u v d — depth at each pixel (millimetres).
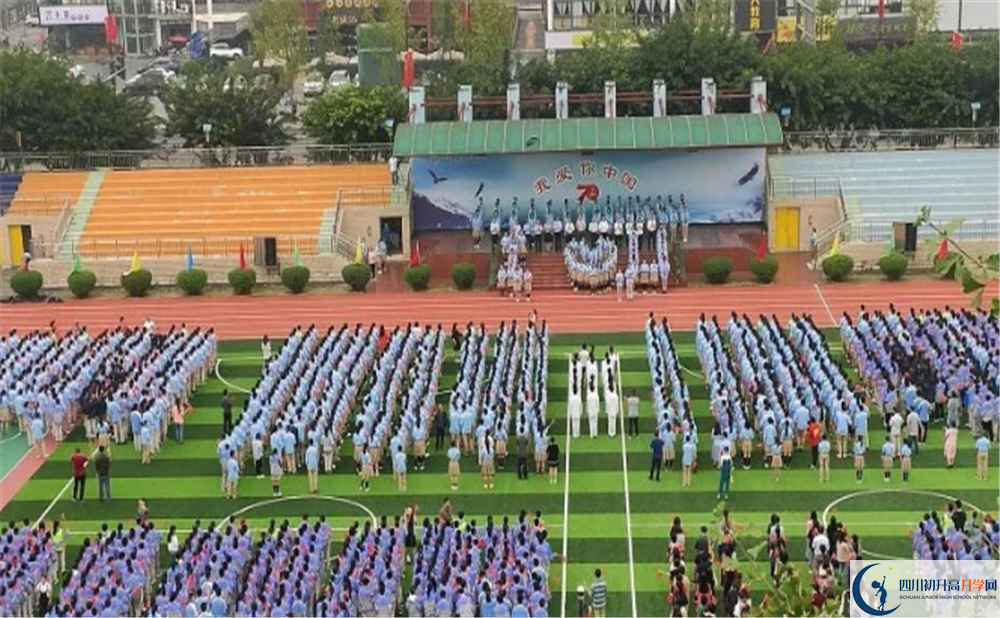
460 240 90375
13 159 96688
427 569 46000
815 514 48781
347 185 93125
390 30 129000
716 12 126250
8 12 164375
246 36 157875
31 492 57594
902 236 84750
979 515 51781
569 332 76125
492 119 95062
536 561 46312
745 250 86375
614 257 84312
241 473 59000
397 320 79562
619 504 54844
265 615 43531
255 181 93875
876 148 95188
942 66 97688
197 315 81812
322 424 58594
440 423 60938
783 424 57438
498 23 139875
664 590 48000
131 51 156375
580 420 63188
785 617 24547
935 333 67125
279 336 77500
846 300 80375
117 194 93438
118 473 59312
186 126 99750
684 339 74188
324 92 112125
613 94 91062
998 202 88938
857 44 129750
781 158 93375
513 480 57469
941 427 61812
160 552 51750
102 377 64938
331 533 51844
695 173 89750
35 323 81062
